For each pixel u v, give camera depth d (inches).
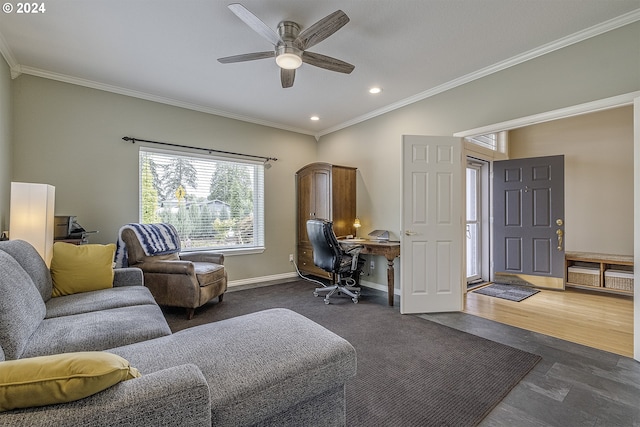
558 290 161.8
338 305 137.4
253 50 106.2
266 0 81.3
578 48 97.7
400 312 126.4
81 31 94.5
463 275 142.9
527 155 188.5
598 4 82.7
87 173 131.5
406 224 126.3
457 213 130.2
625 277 148.6
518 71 111.7
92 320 64.4
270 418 43.0
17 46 103.2
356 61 114.1
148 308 75.4
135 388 30.8
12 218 92.3
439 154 129.3
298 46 87.9
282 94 145.7
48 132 122.9
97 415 27.5
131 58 111.6
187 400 31.6
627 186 157.8
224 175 174.9
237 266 177.2
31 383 26.9
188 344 50.5
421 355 87.8
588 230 167.9
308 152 210.5
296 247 203.0
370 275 172.6
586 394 68.7
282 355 47.3
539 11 85.6
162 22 90.1
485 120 121.5
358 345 94.9
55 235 110.0
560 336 101.0
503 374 77.2
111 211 137.2
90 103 132.3
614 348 91.8
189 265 116.4
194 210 163.8
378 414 62.1
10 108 112.6
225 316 121.7
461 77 127.2
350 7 84.1
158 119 150.0
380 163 169.3
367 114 173.6
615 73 90.6
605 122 163.8
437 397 67.9
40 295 68.7
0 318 48.2
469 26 92.7
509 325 111.6
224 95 146.8
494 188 183.3
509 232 178.2
